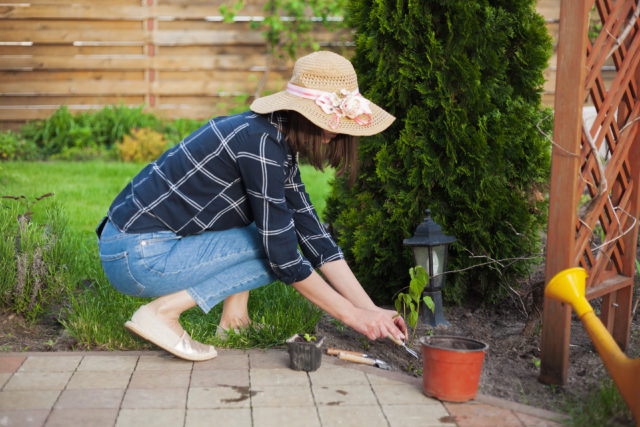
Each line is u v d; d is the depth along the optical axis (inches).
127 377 98.9
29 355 106.7
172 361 105.7
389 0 127.0
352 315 101.8
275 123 97.4
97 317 119.8
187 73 366.9
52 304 135.9
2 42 351.6
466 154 125.2
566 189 94.2
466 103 126.6
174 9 360.2
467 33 123.6
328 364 105.8
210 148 97.5
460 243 132.1
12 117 358.9
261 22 357.7
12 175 264.5
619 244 112.1
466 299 143.4
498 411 89.4
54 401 90.0
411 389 96.7
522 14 128.0
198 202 100.4
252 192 97.5
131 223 101.5
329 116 93.1
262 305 132.0
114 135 358.6
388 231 132.6
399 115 132.4
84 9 354.3
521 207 131.1
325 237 111.5
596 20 281.7
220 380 98.5
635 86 108.7
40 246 133.8
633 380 82.7
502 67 128.8
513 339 120.0
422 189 131.2
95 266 151.7
